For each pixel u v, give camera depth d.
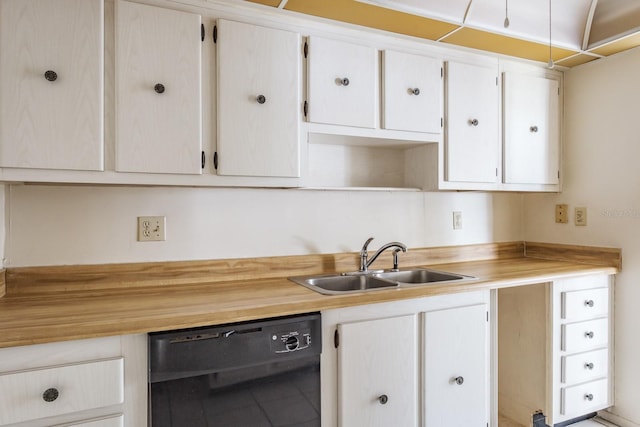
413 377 1.61
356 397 1.49
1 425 1.04
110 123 1.39
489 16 1.83
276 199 1.95
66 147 1.33
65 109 1.32
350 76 1.77
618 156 2.15
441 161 2.00
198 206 1.79
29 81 1.28
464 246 2.45
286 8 1.60
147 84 1.43
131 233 1.68
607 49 2.08
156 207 1.72
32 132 1.29
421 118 1.93
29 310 1.28
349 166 2.15
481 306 1.78
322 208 2.06
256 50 1.59
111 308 1.30
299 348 1.39
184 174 1.49
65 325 1.10
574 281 2.06
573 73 2.37
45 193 1.55
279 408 1.36
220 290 1.62
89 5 1.35
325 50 1.72
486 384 1.80
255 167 1.59
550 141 2.33
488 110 2.12
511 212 2.60
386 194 2.23
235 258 1.85
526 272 1.99
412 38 1.90
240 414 1.30
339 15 1.67
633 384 2.09
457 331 1.71
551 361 1.99
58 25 1.31
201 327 1.27
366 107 1.80
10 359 1.06
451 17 1.74
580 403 2.06
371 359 1.52
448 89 2.00
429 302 1.66
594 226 2.26
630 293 2.11
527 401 2.12
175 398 1.22
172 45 1.46
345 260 2.10
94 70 1.36
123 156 1.40
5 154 1.26
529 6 1.90
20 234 1.52
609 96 2.19
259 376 1.33
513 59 2.20
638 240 2.07
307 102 1.69
